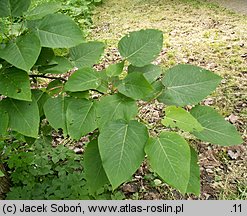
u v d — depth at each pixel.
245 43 1.57
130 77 0.52
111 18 2.09
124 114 0.50
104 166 0.48
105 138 0.49
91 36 1.82
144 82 0.51
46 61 0.57
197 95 0.53
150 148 0.48
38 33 0.54
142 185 0.85
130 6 2.29
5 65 0.53
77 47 0.61
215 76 0.54
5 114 0.52
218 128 0.53
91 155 0.56
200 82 0.54
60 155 0.86
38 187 0.78
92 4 2.32
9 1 0.55
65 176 0.81
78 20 1.95
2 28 0.55
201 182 0.86
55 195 0.75
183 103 0.53
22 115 0.52
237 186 0.85
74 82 0.53
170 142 0.48
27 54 0.49
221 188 0.85
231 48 1.52
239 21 1.89
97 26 1.97
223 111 1.12
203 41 1.62
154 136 0.51
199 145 0.97
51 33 0.54
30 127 0.52
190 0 2.33
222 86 1.24
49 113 0.54
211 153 0.95
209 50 1.52
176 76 0.55
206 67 1.38
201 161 0.93
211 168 0.90
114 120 0.50
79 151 0.96
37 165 0.83
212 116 0.54
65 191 0.75
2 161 0.83
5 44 0.52
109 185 0.80
